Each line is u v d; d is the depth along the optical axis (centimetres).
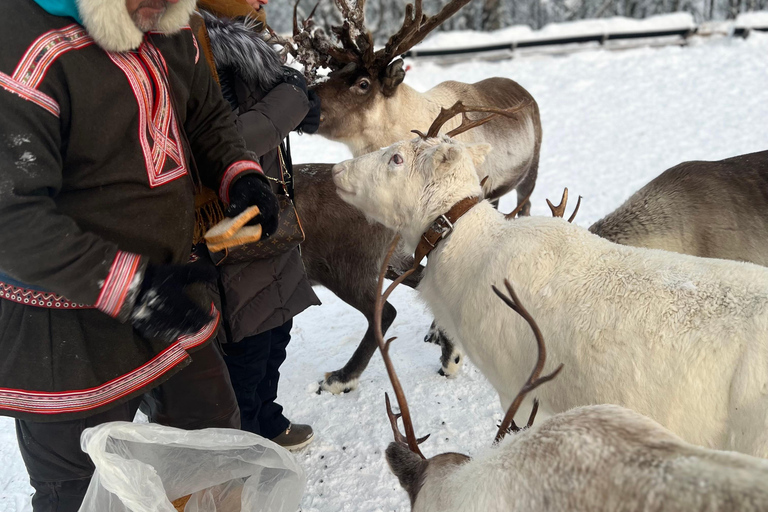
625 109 929
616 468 107
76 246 146
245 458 194
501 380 222
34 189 142
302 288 256
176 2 160
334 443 295
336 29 390
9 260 143
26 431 174
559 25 1290
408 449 155
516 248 212
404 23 379
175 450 187
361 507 254
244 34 231
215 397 203
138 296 153
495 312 212
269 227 187
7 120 139
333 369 357
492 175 457
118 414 181
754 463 99
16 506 263
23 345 162
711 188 284
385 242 317
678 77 1059
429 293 245
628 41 1273
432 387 332
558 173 695
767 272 178
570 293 196
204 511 197
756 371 160
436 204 232
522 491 116
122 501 162
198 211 206
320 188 314
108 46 151
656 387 177
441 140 243
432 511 136
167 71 169
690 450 105
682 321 176
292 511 201
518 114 476
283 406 327
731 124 816
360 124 398
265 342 258
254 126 223
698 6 1873
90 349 168
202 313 163
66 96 147
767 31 1228
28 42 142
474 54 1263
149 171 166
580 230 213
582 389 191
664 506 99
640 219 289
